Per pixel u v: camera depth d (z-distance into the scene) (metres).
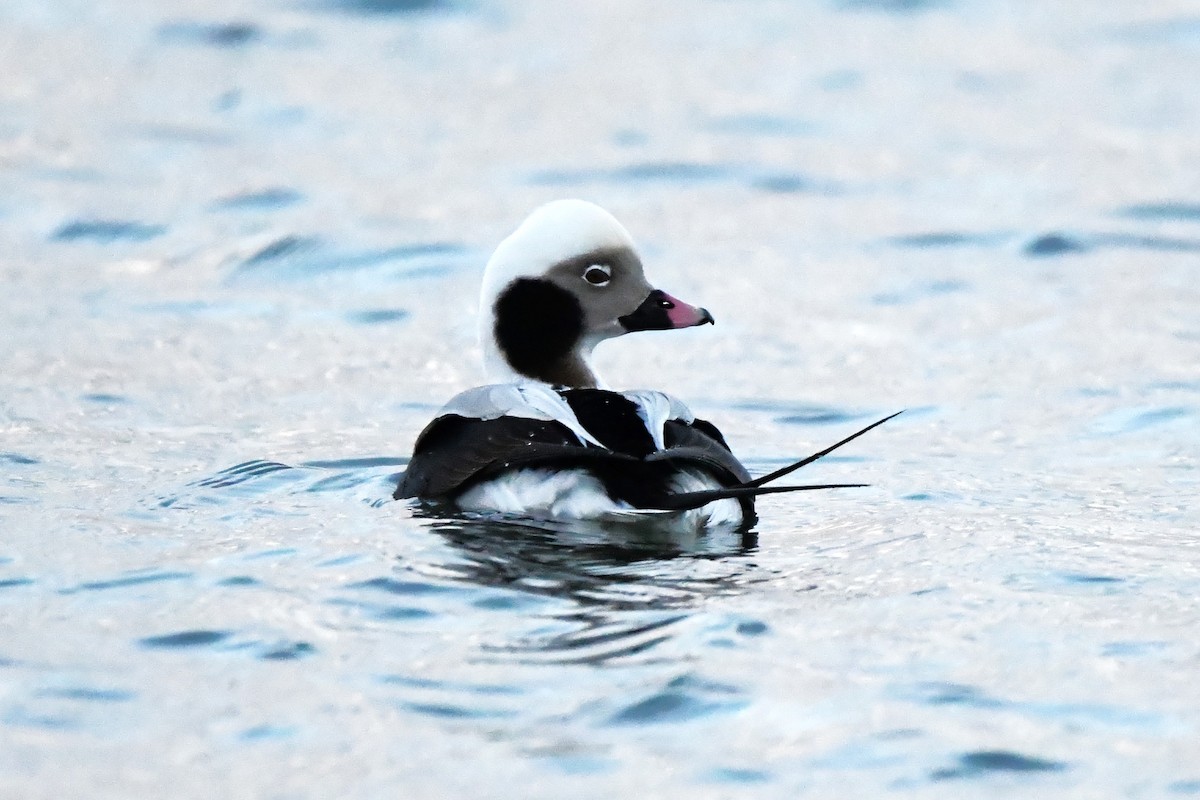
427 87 24.80
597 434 9.76
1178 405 13.45
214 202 19.73
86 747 6.97
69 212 19.17
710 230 19.20
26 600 8.52
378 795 6.62
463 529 9.55
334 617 8.26
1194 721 7.18
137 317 16.05
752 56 26.53
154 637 8.03
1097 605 8.50
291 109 23.56
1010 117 23.55
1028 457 12.17
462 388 14.25
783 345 15.57
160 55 26.02
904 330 15.94
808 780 6.74
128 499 10.59
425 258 18.02
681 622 8.14
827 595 8.58
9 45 26.20
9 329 15.48
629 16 28.72
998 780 6.74
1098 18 28.52
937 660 7.76
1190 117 23.33
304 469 11.38
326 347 15.33
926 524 10.10
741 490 9.23
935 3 29.47
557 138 22.64
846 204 20.16
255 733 7.07
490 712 7.24
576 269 11.26
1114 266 17.81
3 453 11.82
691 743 6.99
